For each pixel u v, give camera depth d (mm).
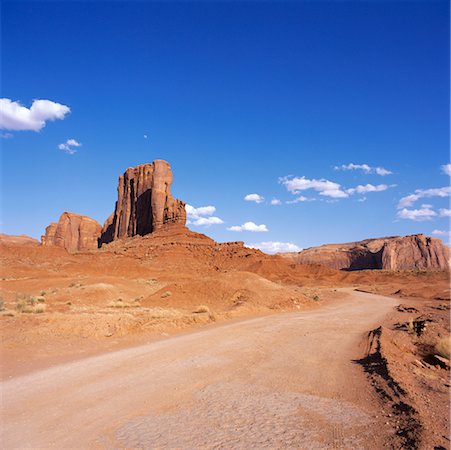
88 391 9367
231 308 33219
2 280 63031
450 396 9016
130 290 51500
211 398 8938
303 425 7293
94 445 6328
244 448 6227
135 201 161375
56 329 17438
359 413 8023
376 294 69812
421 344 17594
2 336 15672
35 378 10484
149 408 8203
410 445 6129
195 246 127750
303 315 31172
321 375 11539
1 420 7430
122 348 15312
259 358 13812
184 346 15812
